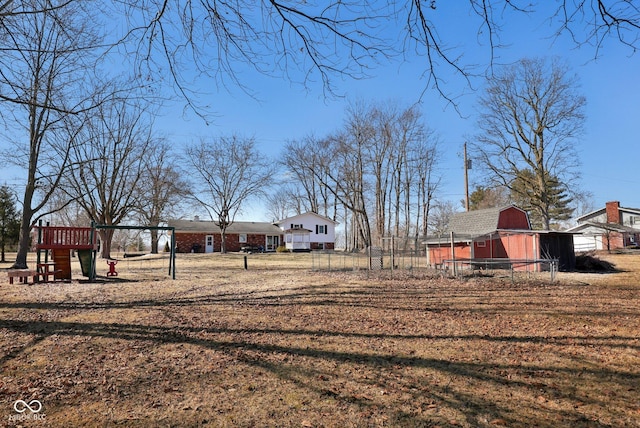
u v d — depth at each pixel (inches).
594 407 151.5
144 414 142.6
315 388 168.2
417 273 670.5
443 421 139.9
